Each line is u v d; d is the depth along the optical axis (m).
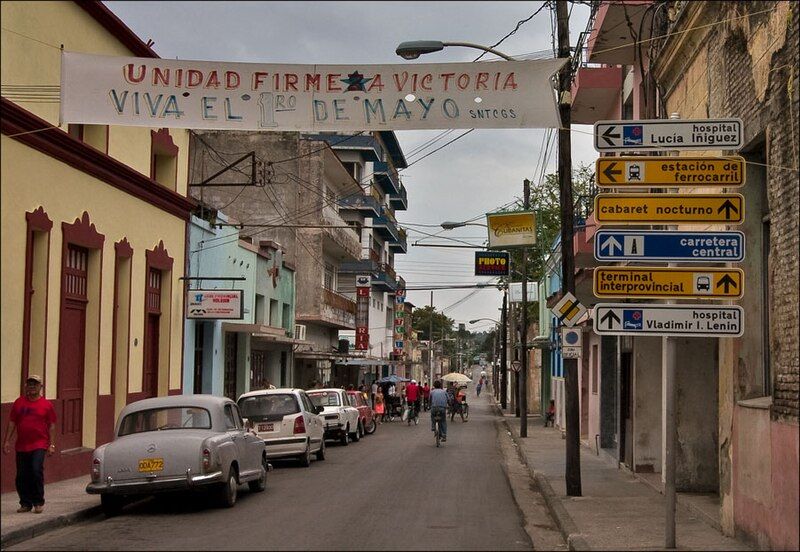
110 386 19.41
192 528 12.08
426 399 60.97
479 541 11.19
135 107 12.98
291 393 21.61
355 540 11.02
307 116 13.00
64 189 17.05
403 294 85.62
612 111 24.36
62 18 16.52
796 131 9.26
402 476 19.11
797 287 9.12
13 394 14.95
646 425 18.89
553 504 14.63
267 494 15.78
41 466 12.80
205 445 13.32
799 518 8.71
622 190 19.22
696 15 13.10
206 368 27.59
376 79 12.97
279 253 36.75
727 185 10.36
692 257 10.27
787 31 9.55
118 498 13.55
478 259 37.62
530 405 58.03
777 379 9.65
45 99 15.70
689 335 10.22
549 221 50.62
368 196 62.81
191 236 25.27
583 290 26.03
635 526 12.28
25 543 11.12
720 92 12.28
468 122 12.89
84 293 18.58
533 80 12.85
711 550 10.28
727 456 11.66
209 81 13.01
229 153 43.91
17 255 15.15
